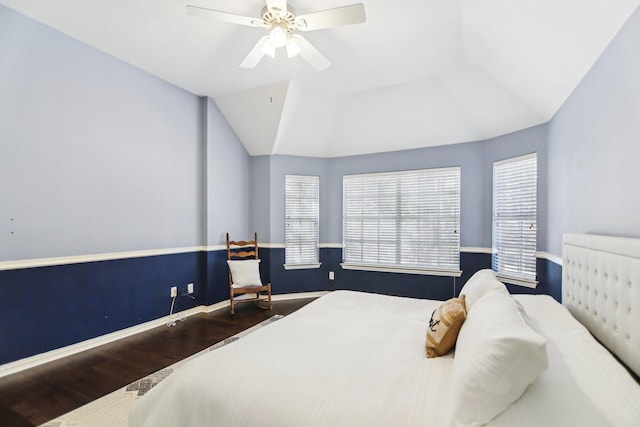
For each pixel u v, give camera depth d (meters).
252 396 1.15
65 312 2.66
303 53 2.40
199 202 3.93
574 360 1.13
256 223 4.58
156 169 3.41
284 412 1.08
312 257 4.72
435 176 4.10
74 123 2.72
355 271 4.59
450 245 4.02
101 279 2.92
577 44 1.92
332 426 1.01
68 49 2.66
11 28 2.33
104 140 2.94
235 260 4.17
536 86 2.67
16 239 2.39
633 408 0.86
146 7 2.30
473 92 3.37
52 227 2.59
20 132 2.40
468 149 3.90
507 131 3.47
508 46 2.41
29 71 2.43
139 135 3.24
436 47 2.83
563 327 1.47
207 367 1.35
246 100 3.90
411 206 4.25
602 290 1.63
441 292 4.05
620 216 1.67
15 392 2.09
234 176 4.36
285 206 4.57
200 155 3.94
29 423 1.78
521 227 3.35
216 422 1.15
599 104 1.90
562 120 2.61
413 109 3.83
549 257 2.95
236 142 4.39
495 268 3.71
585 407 0.89
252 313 3.86
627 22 1.55
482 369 0.98
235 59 3.05
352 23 2.06
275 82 3.57
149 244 3.34
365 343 1.61
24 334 2.42
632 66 1.53
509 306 1.31
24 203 2.43
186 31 2.61
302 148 4.54
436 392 1.16
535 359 0.93
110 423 1.78
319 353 1.47
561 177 2.64
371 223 4.51
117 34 2.64
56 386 2.17
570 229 2.44
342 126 4.32
